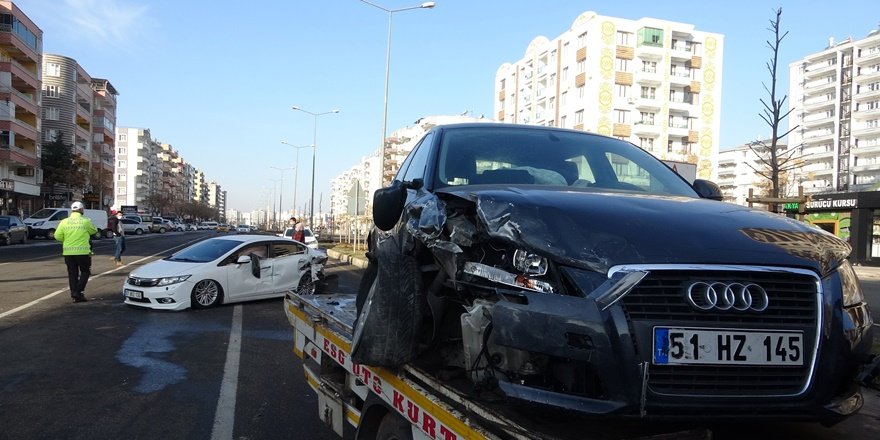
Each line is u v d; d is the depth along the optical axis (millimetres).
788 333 2043
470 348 2307
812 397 2035
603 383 1954
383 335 2643
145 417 4879
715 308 1985
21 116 55750
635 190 3252
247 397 5484
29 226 37781
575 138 3840
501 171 3355
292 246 12328
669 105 70438
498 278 2297
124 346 7391
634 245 2096
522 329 2068
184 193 184750
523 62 83562
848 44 104125
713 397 1968
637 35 69062
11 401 5188
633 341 1957
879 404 2785
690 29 71812
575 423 2133
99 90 85938
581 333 1974
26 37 53125
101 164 82375
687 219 2309
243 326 9031
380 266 2740
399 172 4805
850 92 103688
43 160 59688
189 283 10305
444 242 2604
